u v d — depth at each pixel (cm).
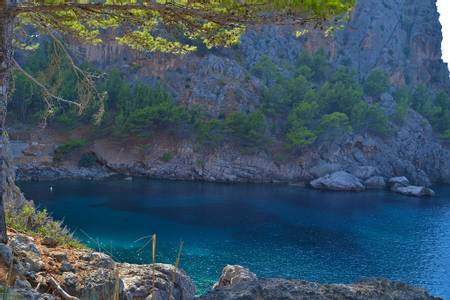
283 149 10169
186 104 10950
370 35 15062
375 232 6038
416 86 14525
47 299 764
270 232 5750
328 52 14550
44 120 1897
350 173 10169
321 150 10488
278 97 10744
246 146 9862
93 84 1650
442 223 6675
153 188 8088
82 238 4819
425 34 15588
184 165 9456
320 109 10831
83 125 9438
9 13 1062
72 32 1523
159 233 5341
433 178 11788
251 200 7644
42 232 1345
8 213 1420
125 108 9375
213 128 9769
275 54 13500
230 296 791
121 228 5397
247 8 990
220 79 11300
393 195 9006
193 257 4562
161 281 995
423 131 12225
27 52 9881
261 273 4284
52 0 1201
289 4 923
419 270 4631
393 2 15850
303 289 829
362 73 14675
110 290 858
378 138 11369
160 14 1216
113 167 9031
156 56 11456
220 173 9462
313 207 7400
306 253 4988
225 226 5875
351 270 4525
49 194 6888
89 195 7044
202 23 1235
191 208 6756
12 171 2167
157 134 9719
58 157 8600
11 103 9175
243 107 10912
